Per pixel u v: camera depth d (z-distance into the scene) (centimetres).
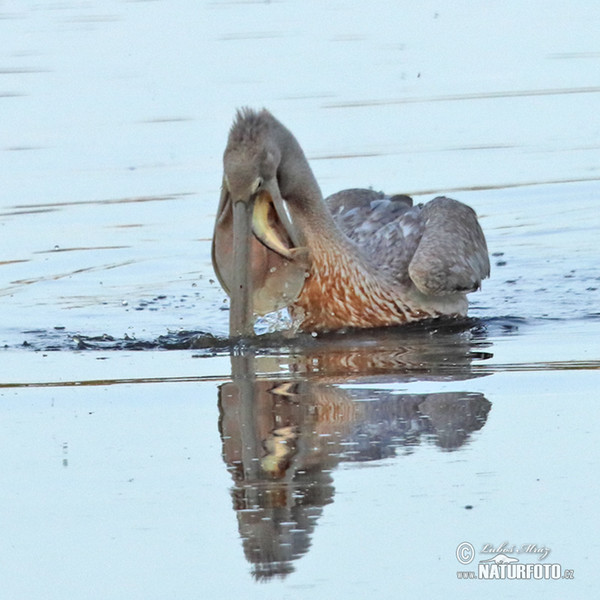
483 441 904
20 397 1062
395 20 3086
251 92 2425
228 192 1269
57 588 709
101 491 834
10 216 1845
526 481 828
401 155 2075
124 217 1838
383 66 2627
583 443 895
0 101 2447
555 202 1862
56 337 1309
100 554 746
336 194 1574
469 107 2344
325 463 867
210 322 1375
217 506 802
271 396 1036
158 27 3081
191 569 724
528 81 2497
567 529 760
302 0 3384
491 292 1497
